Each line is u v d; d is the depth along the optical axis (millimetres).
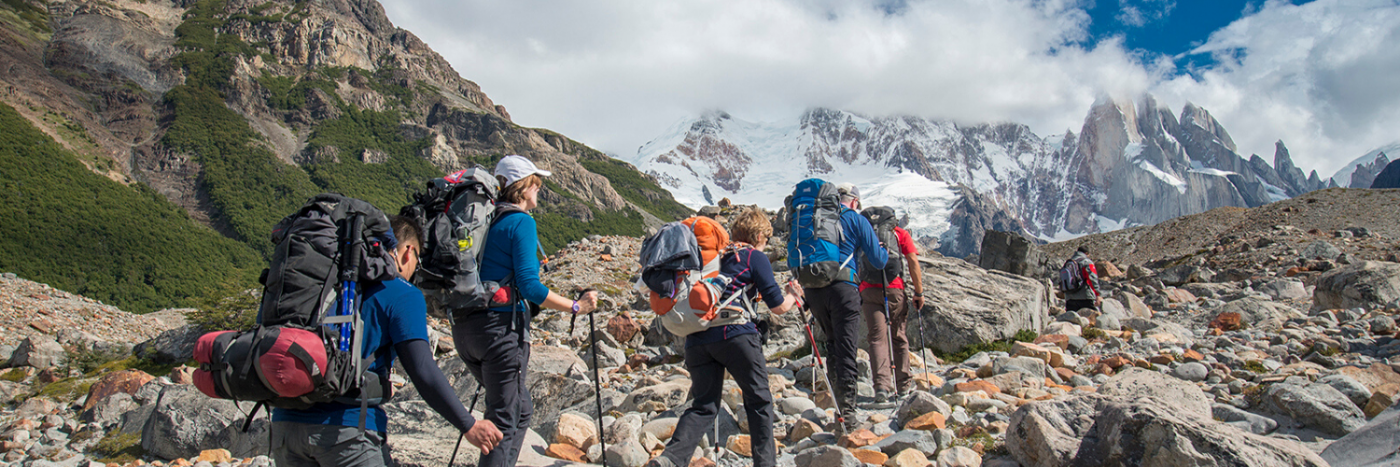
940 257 13656
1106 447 4020
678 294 4379
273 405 2951
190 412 7906
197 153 194625
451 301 3941
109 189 151875
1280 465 3564
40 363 15570
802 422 5934
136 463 7715
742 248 4648
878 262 6160
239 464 6883
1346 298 10742
